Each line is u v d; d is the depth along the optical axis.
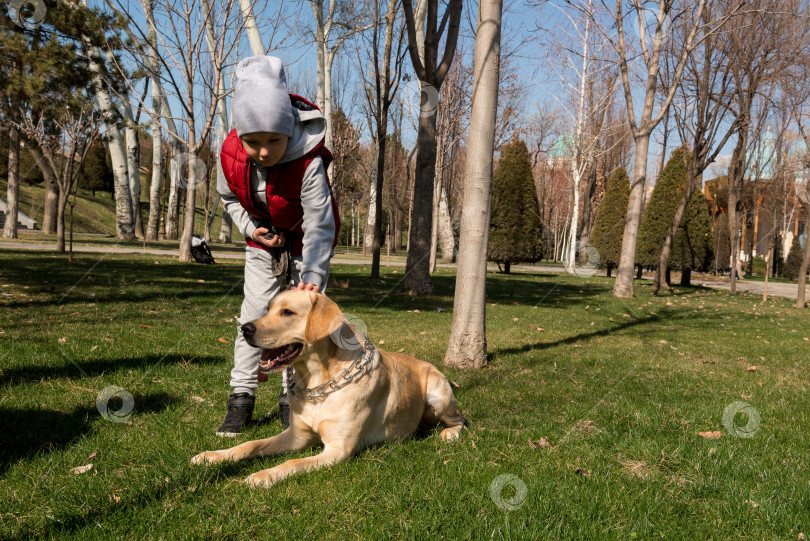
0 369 4.25
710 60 16.75
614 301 14.10
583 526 2.29
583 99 23.91
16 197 24.05
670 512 2.51
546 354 6.63
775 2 15.23
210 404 3.82
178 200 35.28
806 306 16.16
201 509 2.24
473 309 5.64
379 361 3.08
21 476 2.48
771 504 2.61
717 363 6.77
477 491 2.58
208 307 8.51
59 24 12.44
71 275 11.18
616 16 13.91
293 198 3.09
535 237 23.97
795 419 4.24
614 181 25.91
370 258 30.25
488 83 5.41
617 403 4.46
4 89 12.33
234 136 3.13
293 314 2.72
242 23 13.88
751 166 21.56
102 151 44.34
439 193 21.02
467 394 4.58
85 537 1.99
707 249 22.44
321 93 17.62
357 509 2.33
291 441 2.97
